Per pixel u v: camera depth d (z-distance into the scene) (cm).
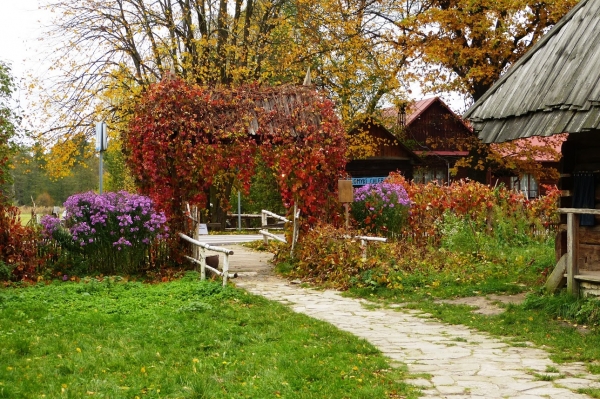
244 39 3094
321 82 3350
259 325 1030
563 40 1220
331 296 1369
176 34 3055
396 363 832
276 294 1384
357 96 3541
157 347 871
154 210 1515
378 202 1944
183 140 1588
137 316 1058
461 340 977
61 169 2922
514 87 1237
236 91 1686
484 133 1232
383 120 4053
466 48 3066
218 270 1553
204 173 1595
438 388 719
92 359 804
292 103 1698
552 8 2928
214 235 2805
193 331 962
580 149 1266
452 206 2097
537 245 2069
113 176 4338
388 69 3309
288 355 833
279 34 3388
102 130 1558
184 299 1226
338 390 696
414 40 3150
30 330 952
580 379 759
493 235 2105
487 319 1120
